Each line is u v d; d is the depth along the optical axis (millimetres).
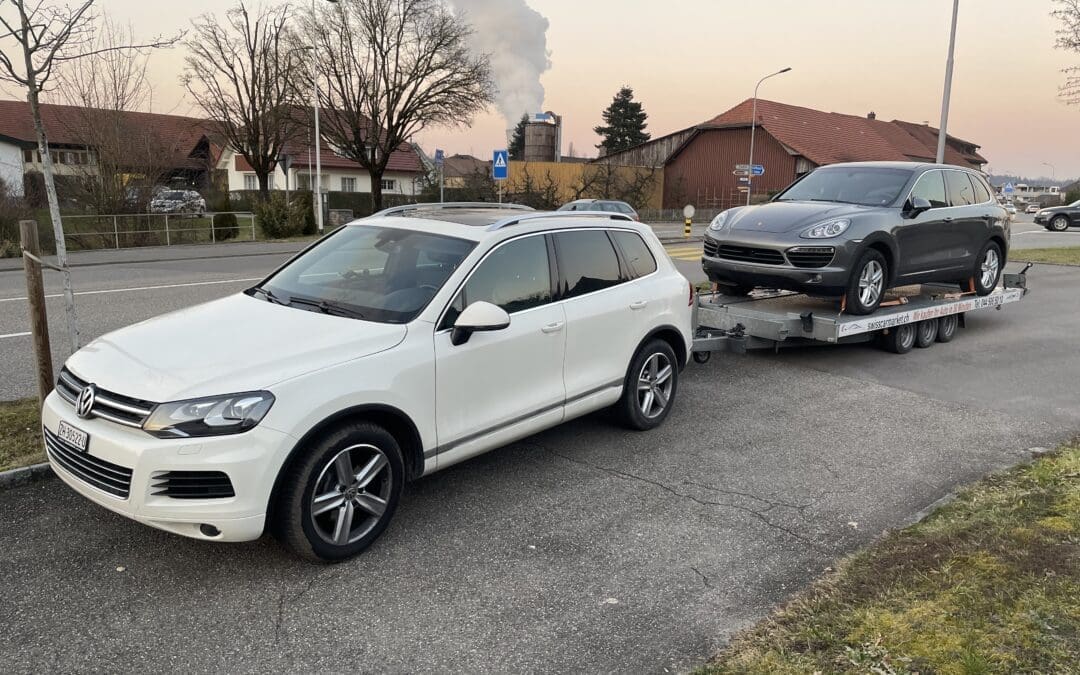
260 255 20906
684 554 3910
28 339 8469
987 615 3160
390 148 35750
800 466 5203
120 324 9469
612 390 5352
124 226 23719
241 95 36344
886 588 3439
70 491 4391
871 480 4973
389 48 34188
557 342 4801
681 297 5902
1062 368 8164
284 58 35625
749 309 8109
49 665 2916
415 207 5391
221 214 26000
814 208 8172
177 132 39312
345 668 2949
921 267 8656
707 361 8234
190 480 3285
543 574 3686
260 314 4195
